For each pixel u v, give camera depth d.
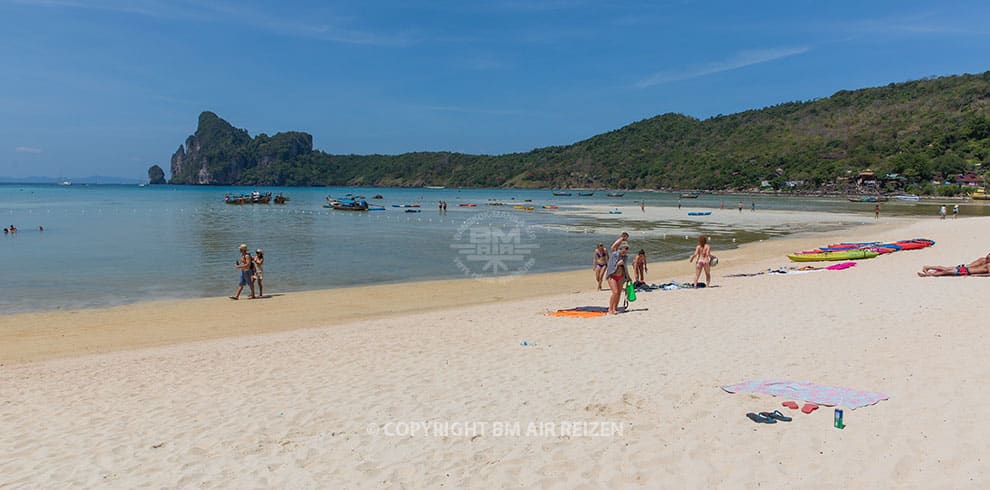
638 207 79.44
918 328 9.66
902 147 151.88
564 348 9.90
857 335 9.52
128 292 18.38
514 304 15.85
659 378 7.82
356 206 70.00
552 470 5.40
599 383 7.79
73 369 10.23
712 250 29.59
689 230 41.97
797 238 35.12
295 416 7.23
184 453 6.27
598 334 10.90
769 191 157.38
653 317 12.29
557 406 7.03
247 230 41.25
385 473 5.56
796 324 10.71
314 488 5.34
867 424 5.88
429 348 10.52
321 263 25.03
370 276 21.73
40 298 17.41
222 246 30.83
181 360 10.56
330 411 7.34
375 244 32.53
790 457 5.31
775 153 185.00
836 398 6.62
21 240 33.25
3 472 5.98
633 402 6.97
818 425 5.94
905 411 6.13
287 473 5.67
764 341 9.56
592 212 66.94
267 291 18.70
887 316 10.81
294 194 155.00
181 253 27.73
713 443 5.70
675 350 9.30
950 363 7.59
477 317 13.75
